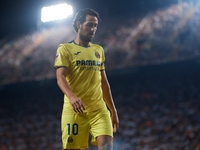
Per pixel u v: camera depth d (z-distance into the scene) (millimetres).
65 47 2615
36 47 31547
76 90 2576
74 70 2584
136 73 24828
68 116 2580
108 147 2400
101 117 2553
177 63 22875
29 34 33938
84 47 2689
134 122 18969
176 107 19906
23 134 21469
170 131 16609
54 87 28219
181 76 23781
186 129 16266
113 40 28219
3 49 32625
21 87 28781
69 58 2588
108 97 2877
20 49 32000
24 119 24438
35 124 23000
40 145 19078
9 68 29938
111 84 26141
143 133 17328
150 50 25234
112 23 30844
